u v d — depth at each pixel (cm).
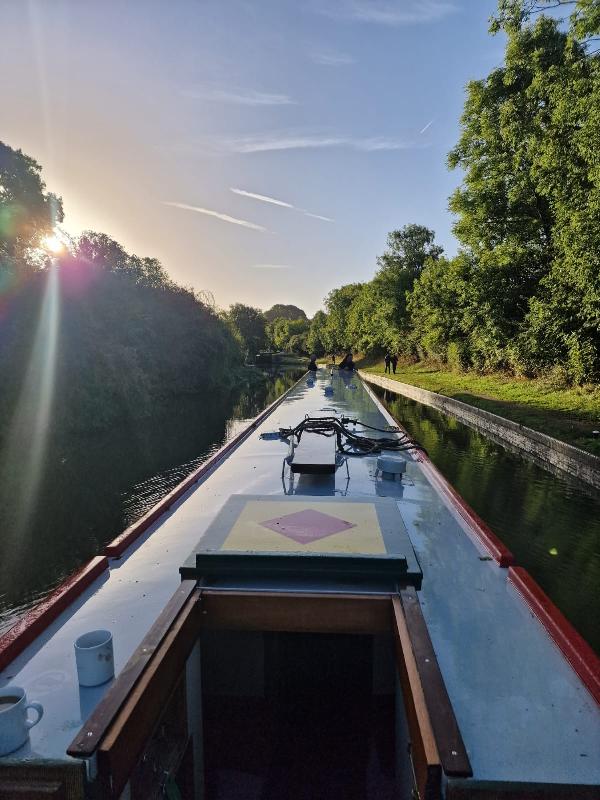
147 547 335
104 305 1938
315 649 271
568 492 832
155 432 1712
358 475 494
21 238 2173
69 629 239
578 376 1489
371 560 233
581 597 511
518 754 166
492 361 2211
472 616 251
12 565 696
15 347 1477
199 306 3219
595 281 1177
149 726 174
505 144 1584
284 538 259
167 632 199
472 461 1047
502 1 1416
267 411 952
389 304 3734
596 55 1187
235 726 268
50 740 166
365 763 246
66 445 1486
